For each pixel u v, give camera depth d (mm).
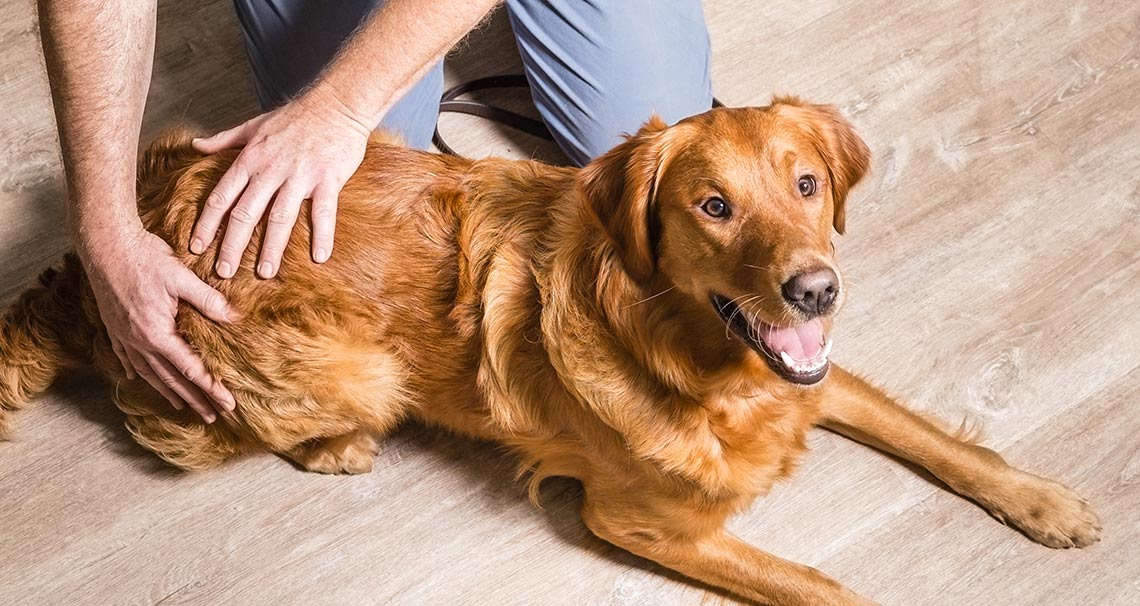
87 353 2658
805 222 1928
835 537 2617
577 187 2072
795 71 3285
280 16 2746
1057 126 3154
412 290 2309
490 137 3199
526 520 2686
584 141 2941
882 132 3168
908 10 3377
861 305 2898
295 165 2225
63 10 1944
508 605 2588
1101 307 2865
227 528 2693
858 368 2818
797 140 2002
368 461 2723
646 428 2221
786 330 1979
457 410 2480
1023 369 2795
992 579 2547
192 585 2629
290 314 2303
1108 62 3258
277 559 2656
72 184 2146
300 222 2285
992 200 3039
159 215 2348
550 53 2820
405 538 2672
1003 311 2875
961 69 3264
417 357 2387
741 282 1928
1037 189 3051
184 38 3385
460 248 2275
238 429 2568
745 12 3396
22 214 3074
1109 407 2738
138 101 2150
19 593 2623
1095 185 3051
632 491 2389
